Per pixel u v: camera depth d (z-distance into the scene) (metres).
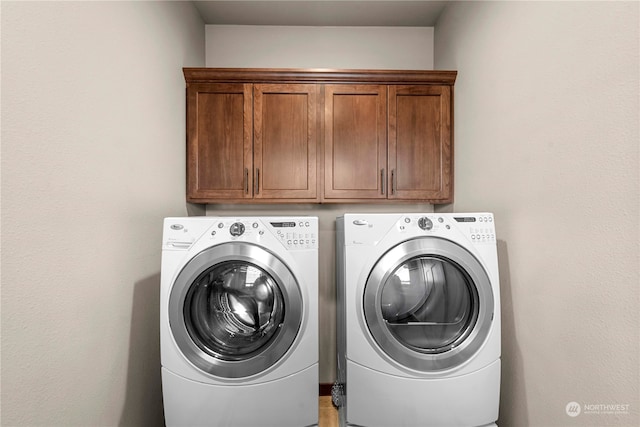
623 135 0.98
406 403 1.44
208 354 1.41
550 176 1.27
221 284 1.45
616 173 1.00
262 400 1.43
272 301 1.45
